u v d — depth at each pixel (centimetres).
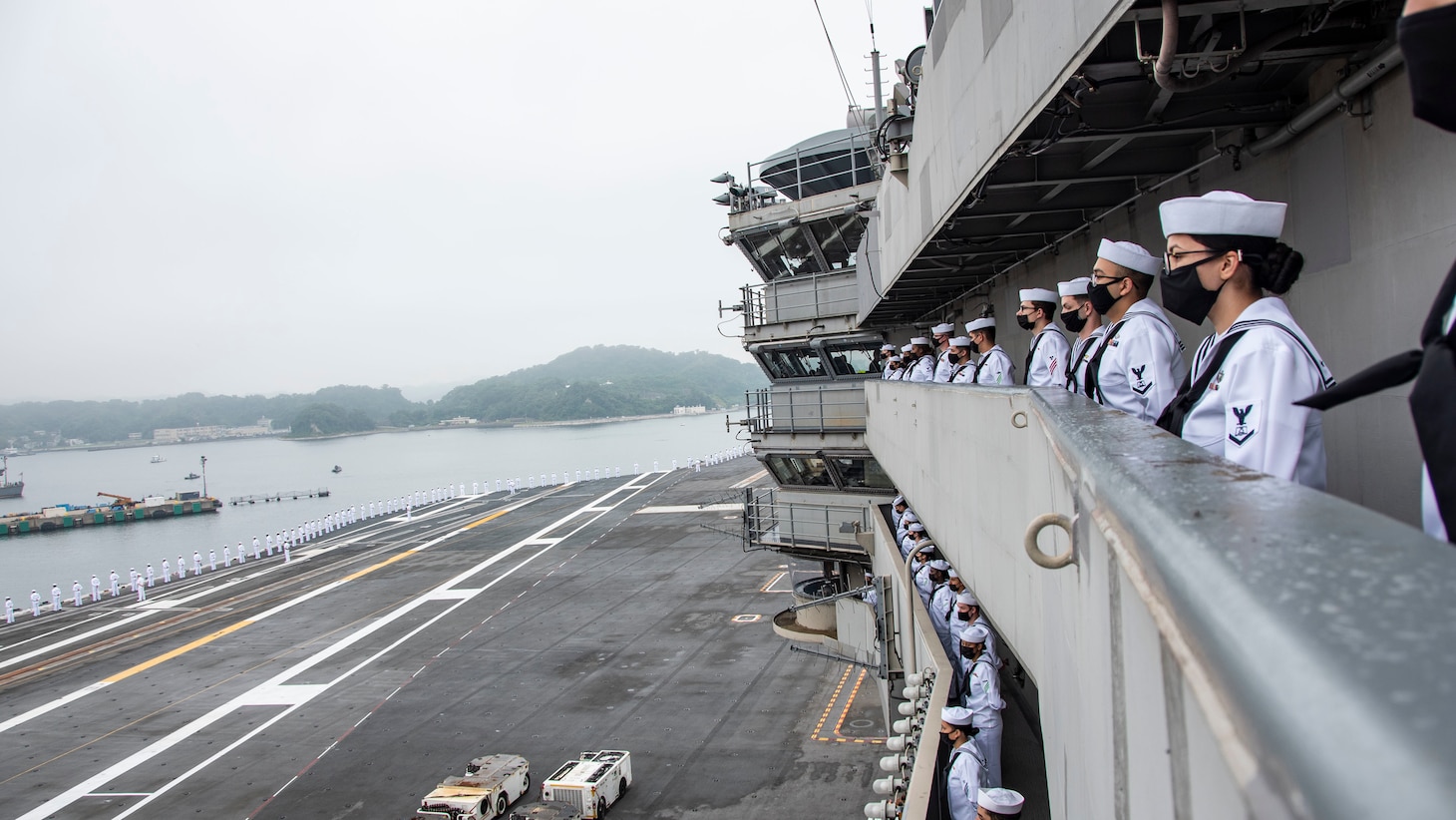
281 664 3741
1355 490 560
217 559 6931
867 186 2536
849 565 2755
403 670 3519
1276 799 76
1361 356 546
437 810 2147
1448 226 461
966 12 850
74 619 5012
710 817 2136
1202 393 369
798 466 2758
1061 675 358
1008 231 1157
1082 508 264
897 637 1812
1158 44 545
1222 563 107
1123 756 206
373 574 5641
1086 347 623
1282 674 75
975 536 710
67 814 2438
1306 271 608
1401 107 492
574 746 2631
